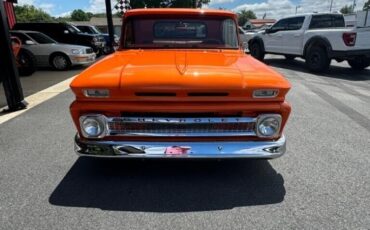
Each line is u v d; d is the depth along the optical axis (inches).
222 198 131.9
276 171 154.3
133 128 126.0
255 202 129.2
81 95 123.2
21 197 131.7
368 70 500.4
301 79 412.5
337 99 302.7
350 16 705.6
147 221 117.0
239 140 128.3
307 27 486.0
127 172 151.6
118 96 121.3
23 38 502.3
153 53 165.3
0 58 246.4
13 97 254.8
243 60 152.2
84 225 114.5
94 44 629.9
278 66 540.1
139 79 120.5
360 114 252.1
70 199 130.6
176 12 178.1
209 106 122.3
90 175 149.3
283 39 533.0
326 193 135.3
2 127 216.7
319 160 166.4
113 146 126.8
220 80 121.0
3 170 154.6
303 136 201.0
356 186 140.8
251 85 121.6
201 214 121.3
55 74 459.8
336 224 115.3
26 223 115.4
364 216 119.7
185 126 125.3
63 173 151.4
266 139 129.1
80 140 129.7
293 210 123.6
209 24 181.2
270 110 125.7
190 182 143.7
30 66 446.9
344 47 423.8
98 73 127.3
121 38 183.8
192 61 142.9
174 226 114.3
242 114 125.3
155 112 122.7
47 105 273.7
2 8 240.5
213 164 159.8
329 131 210.8
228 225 114.9
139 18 179.6
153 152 126.6
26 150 177.9
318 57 461.1
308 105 277.9
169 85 119.1
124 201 129.4
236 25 185.2
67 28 629.9
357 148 182.7
